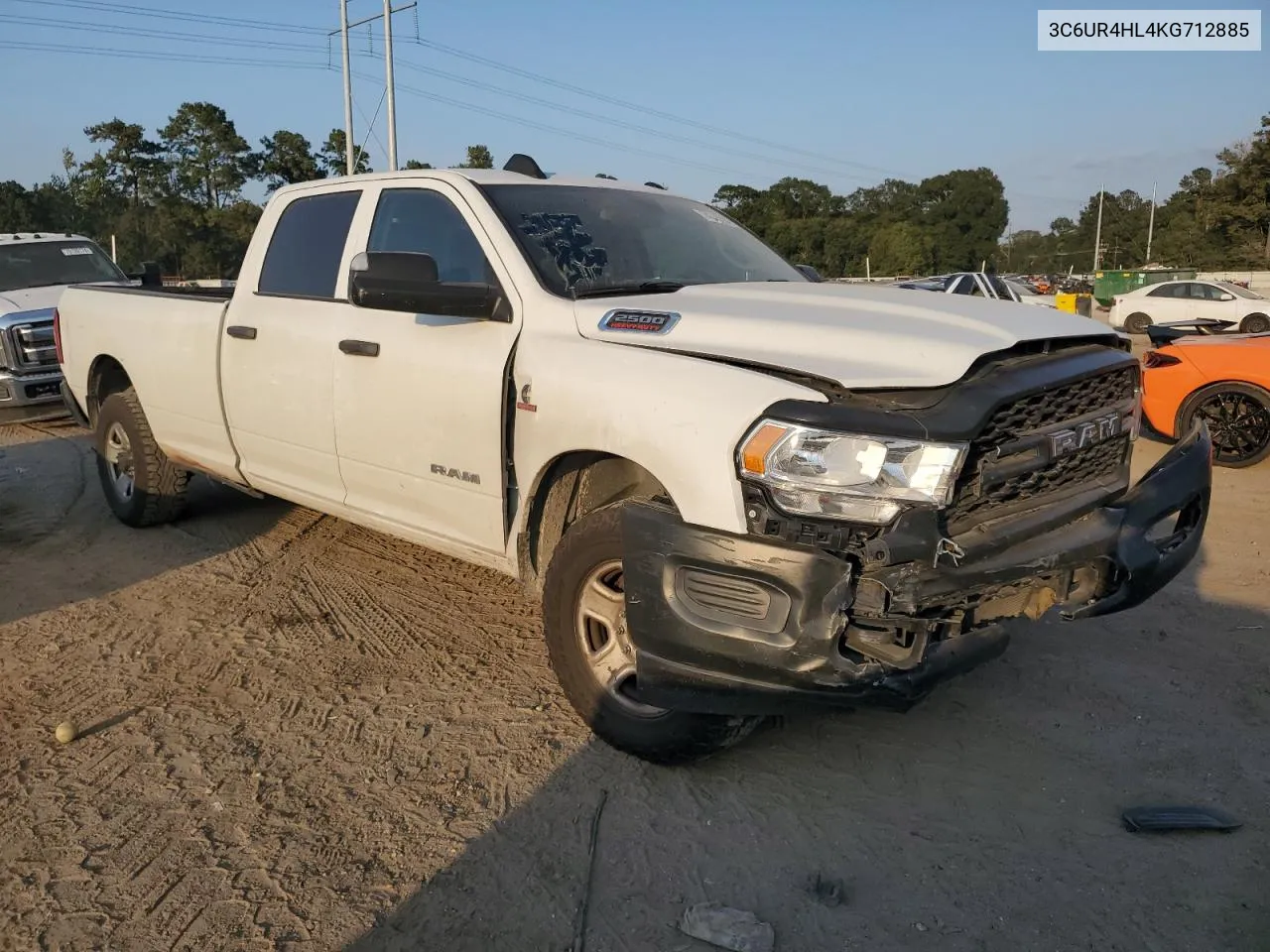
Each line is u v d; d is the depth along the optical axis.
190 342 5.20
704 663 2.90
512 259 3.73
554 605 3.47
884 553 2.65
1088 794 3.22
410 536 4.26
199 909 2.71
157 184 67.62
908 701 2.79
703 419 2.87
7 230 59.34
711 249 4.39
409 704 3.87
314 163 70.69
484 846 2.98
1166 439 8.78
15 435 9.66
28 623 4.67
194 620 4.70
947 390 2.77
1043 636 4.45
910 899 2.73
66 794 3.25
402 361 3.97
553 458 3.39
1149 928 2.60
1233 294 26.33
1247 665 4.12
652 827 3.07
